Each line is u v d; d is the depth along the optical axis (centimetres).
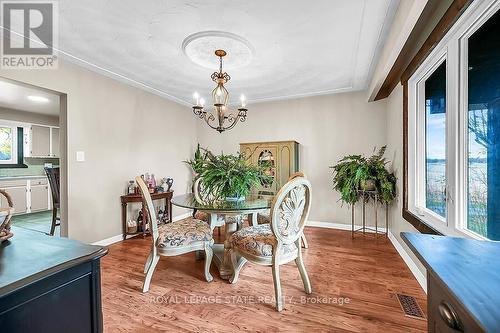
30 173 556
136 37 226
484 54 140
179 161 455
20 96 387
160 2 178
